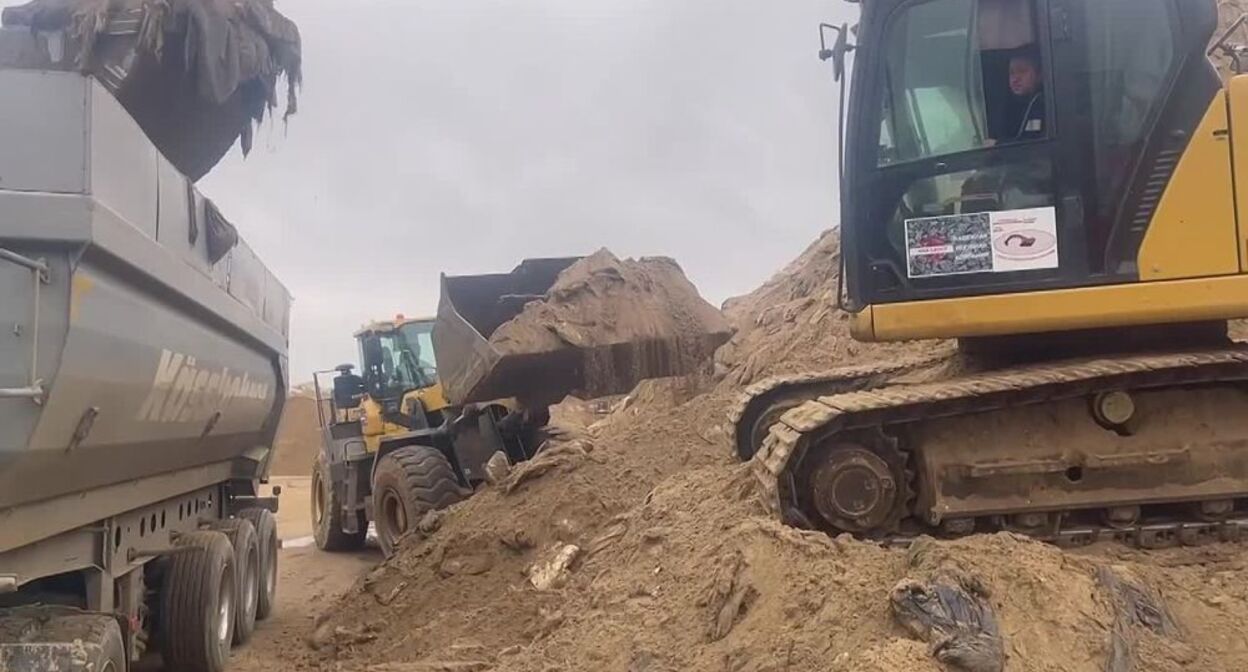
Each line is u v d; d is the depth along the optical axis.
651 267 9.97
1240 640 4.69
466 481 11.30
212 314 6.94
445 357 10.02
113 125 4.89
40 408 4.36
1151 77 5.69
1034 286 5.75
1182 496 5.70
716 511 6.71
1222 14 10.89
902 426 5.89
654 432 9.77
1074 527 5.83
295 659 8.49
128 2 6.91
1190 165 5.63
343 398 15.89
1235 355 5.58
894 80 5.95
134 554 6.82
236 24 7.38
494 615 7.54
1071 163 5.71
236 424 8.59
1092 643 4.34
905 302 5.91
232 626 8.43
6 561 4.89
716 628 5.25
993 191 5.81
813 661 4.45
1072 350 6.18
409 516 10.90
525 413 10.96
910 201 5.92
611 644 5.71
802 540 5.30
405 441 12.00
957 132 5.86
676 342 9.56
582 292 9.52
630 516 7.97
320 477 15.64
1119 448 5.73
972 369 6.42
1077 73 5.73
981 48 5.82
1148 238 5.64
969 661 4.07
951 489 5.75
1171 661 4.46
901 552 5.13
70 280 4.46
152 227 5.55
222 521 9.29
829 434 5.77
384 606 8.70
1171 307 5.60
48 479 4.86
